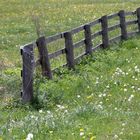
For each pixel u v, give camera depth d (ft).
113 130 50.70
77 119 55.83
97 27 140.97
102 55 99.30
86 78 81.25
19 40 134.82
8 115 61.57
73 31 90.79
